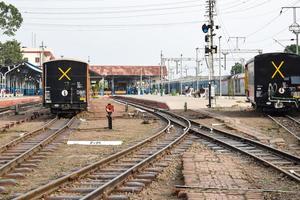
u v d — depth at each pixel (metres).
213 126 26.66
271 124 27.25
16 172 12.23
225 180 10.82
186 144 18.73
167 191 10.01
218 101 56.75
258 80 32.03
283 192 9.58
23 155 14.27
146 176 11.44
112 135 22.38
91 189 9.75
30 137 20.84
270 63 31.86
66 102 33.28
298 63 31.72
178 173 12.23
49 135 21.83
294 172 11.85
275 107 31.59
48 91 33.41
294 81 31.61
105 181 10.78
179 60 94.06
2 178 11.37
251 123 27.98
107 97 96.44
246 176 11.49
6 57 96.75
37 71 71.06
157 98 69.25
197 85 88.12
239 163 13.76
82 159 14.74
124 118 34.22
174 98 68.75
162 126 27.67
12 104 53.75
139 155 15.34
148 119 32.84
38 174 12.08
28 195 8.55
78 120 31.91
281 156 14.93
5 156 15.04
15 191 9.98
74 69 33.34
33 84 97.19
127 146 18.19
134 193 9.69
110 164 13.32
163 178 11.45
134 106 51.69
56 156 15.44
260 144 17.12
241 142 19.12
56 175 11.84
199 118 32.75
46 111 41.41
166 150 16.08
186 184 10.23
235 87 76.00
